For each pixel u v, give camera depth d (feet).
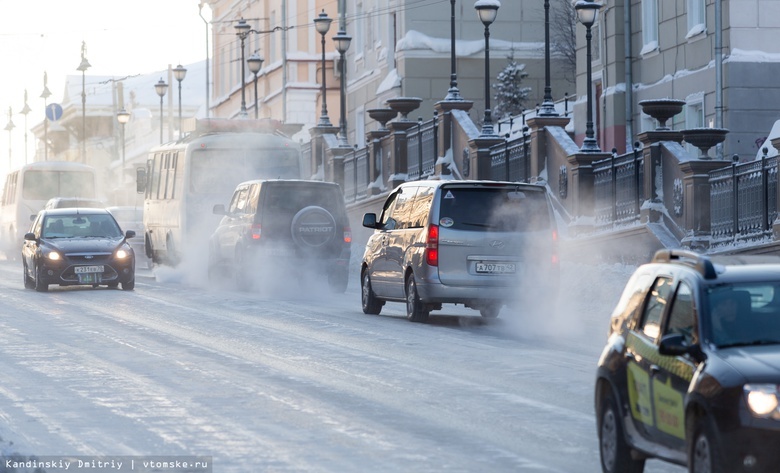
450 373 128.06
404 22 474.49
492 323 180.45
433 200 175.94
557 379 123.24
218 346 152.97
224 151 300.61
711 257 78.02
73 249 254.68
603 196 259.60
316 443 92.27
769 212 209.67
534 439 93.30
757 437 63.21
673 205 235.81
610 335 80.84
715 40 282.97
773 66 283.18
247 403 110.52
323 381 123.34
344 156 394.32
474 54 474.08
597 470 82.23
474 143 304.09
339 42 393.91
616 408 77.05
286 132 412.57
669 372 70.69
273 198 243.40
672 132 240.12
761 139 282.36
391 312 200.64
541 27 486.38
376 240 192.85
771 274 72.38
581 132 367.25
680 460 69.15
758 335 69.26
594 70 359.25
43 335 168.25
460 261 174.40
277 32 603.26
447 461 85.35
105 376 128.26
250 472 82.43
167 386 120.98
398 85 470.80
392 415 103.91
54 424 101.14
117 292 249.14
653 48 321.73
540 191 177.47
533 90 486.38
